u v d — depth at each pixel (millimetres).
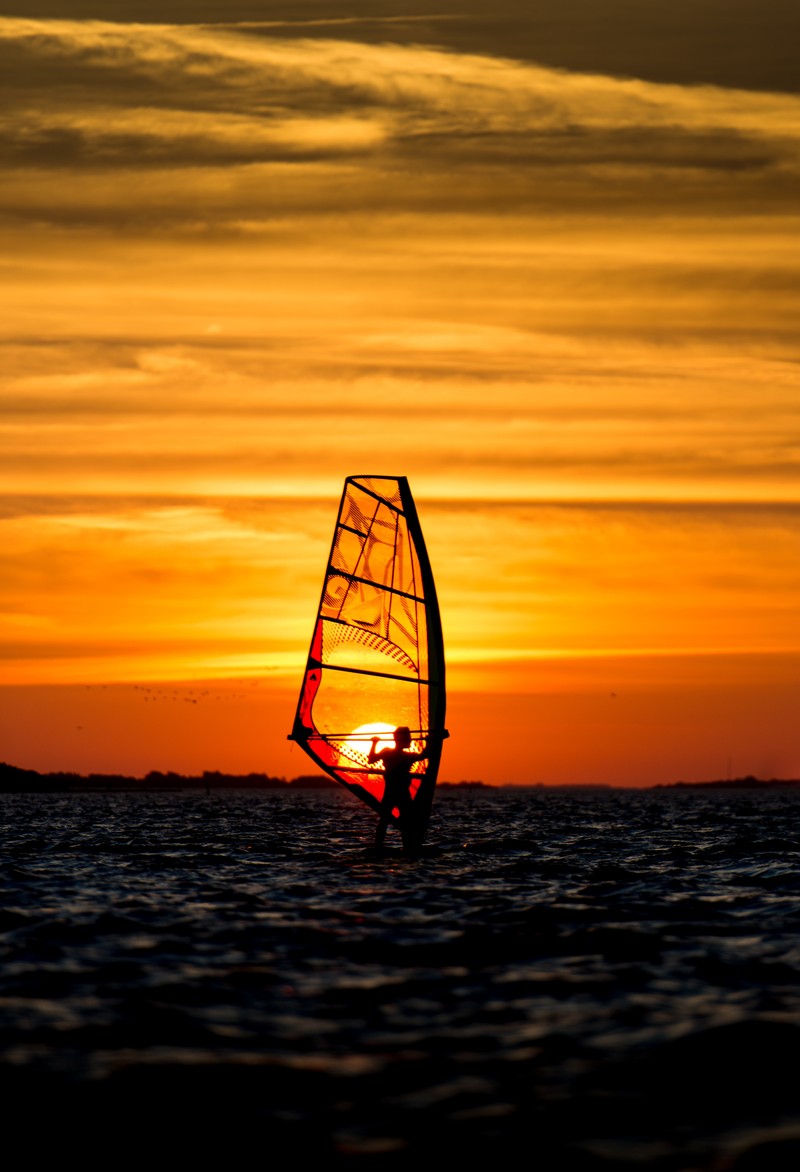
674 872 89250
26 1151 30688
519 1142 31125
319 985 47219
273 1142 31156
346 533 90875
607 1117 32781
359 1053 38062
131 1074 35750
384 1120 32531
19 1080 35281
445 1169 29594
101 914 64562
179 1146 30922
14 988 46438
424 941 56375
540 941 56375
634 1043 39188
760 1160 30000
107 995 45375
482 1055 37875
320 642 89938
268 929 59656
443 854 104688
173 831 153125
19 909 66750
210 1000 44656
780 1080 35688
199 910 66438
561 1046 38812
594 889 77312
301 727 89688
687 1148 30781
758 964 51469
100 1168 29781
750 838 135875
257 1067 36500
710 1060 37312
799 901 71375
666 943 56219
